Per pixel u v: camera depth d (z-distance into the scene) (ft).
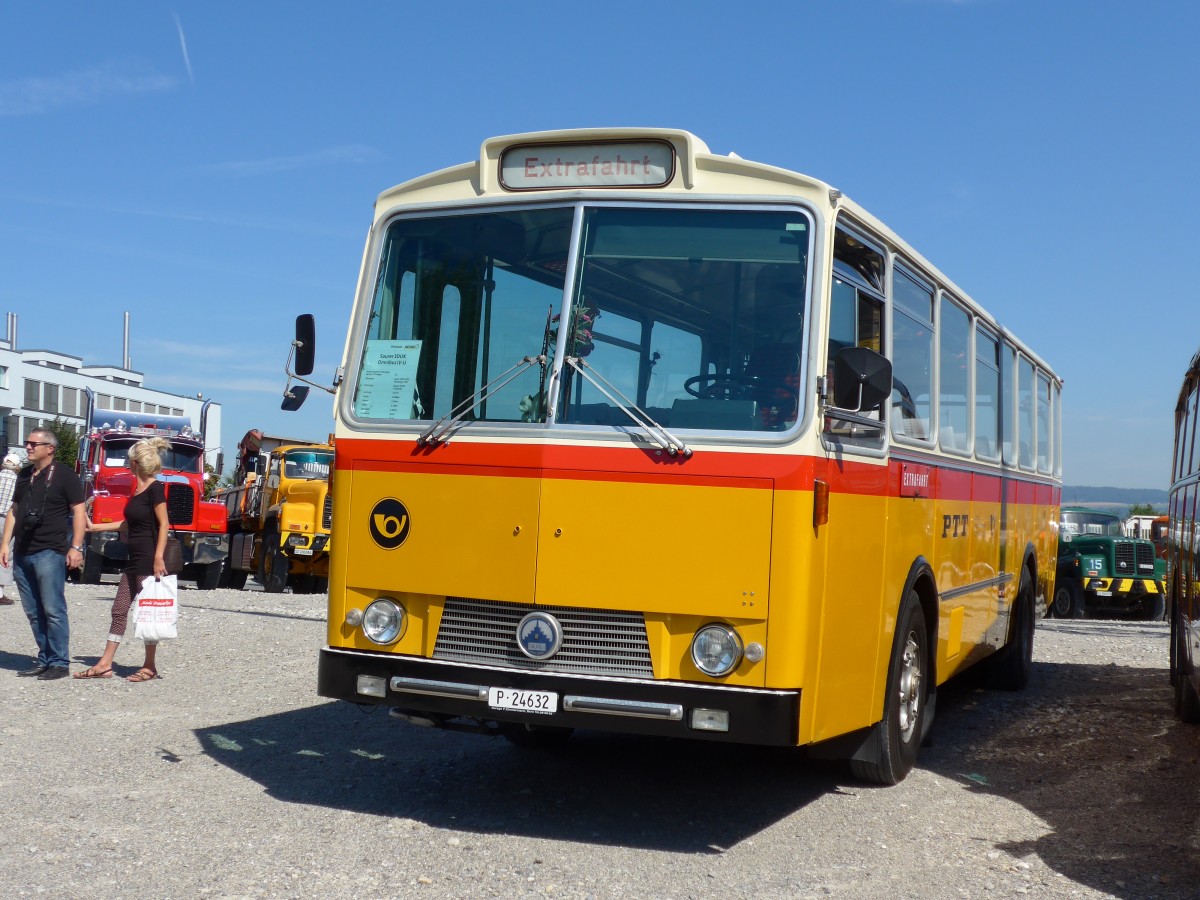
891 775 24.72
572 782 24.58
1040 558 43.73
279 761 25.70
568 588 19.86
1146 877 19.11
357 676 21.15
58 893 16.98
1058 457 49.96
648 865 19.15
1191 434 34.35
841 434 20.81
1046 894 18.21
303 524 84.58
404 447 21.25
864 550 22.00
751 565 19.27
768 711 18.92
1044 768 27.48
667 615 19.56
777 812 22.77
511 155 21.80
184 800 22.31
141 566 35.32
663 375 20.26
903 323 25.02
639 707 19.25
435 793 23.38
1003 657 39.60
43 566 34.78
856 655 21.83
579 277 20.89
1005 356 36.65
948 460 28.53
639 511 19.72
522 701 19.81
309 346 22.49
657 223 20.81
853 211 21.50
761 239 20.40
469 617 20.58
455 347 21.52
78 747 26.32
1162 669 46.70
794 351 19.89
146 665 35.27
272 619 53.47
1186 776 26.66
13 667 37.09
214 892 17.25
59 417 251.39
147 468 35.24
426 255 22.18
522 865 18.89
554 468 20.11
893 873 19.15
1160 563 84.48
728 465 19.49
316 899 17.10
